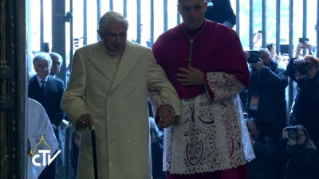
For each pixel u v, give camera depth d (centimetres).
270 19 1045
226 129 615
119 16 582
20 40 562
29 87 959
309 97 940
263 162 948
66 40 1045
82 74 591
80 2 1044
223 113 615
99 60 590
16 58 561
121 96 585
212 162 609
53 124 960
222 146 609
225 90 607
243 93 994
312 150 927
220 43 615
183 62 614
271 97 962
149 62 600
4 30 555
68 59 1049
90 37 1042
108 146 581
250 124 959
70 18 1040
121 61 588
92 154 587
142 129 590
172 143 620
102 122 583
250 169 950
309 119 948
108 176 581
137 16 1027
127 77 587
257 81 968
